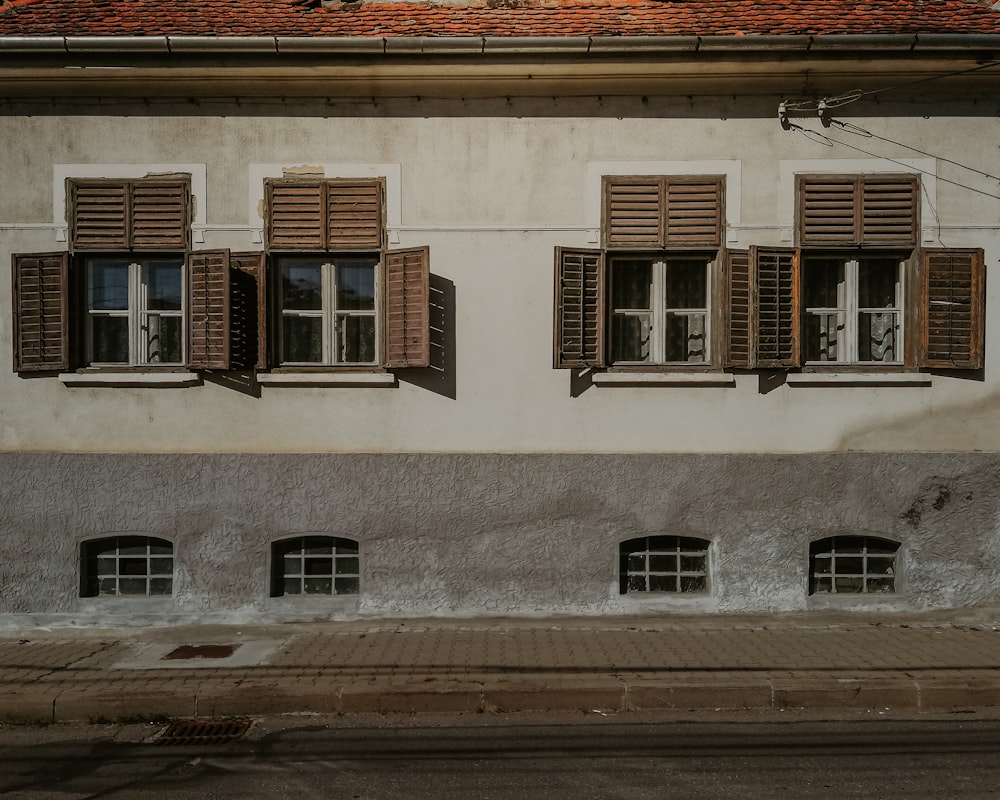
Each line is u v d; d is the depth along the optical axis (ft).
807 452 27.43
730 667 22.36
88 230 27.35
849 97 27.12
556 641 24.93
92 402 27.37
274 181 27.35
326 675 22.04
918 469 27.32
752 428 27.43
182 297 27.96
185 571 27.07
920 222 27.45
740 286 27.07
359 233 27.40
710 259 27.86
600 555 27.17
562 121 27.45
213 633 26.37
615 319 28.09
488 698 20.98
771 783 16.63
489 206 27.48
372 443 27.40
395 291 26.91
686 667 22.36
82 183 27.30
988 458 27.35
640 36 25.72
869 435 27.55
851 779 16.79
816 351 28.22
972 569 27.37
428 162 27.45
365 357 28.04
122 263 27.94
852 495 27.25
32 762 18.12
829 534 27.22
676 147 27.45
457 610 27.17
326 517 27.12
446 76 26.78
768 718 20.34
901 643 24.57
